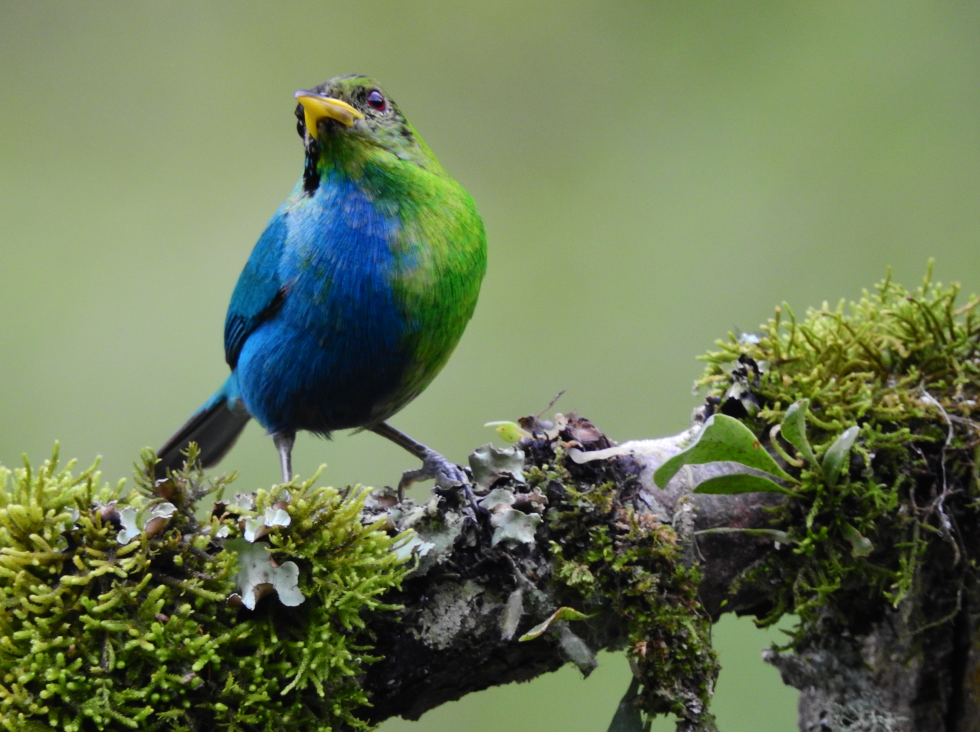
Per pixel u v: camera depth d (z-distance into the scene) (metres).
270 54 18.34
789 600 7.16
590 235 16.94
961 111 16.47
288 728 5.63
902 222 15.98
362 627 5.84
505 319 16.39
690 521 6.81
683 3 17.94
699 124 17.48
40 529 5.51
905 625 7.43
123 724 5.32
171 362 16.12
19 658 5.29
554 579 6.44
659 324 16.02
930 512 6.96
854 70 17.03
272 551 5.72
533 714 12.13
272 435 9.82
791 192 16.48
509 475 6.65
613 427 15.59
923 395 7.25
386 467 14.68
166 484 5.61
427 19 18.33
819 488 6.75
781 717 11.08
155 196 17.56
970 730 7.52
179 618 5.39
